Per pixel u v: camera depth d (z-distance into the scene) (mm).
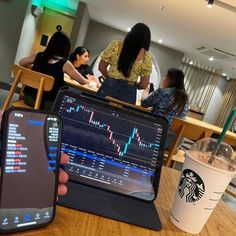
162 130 699
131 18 6152
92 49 7820
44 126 499
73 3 6672
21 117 470
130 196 643
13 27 5742
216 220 667
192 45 6918
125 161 673
